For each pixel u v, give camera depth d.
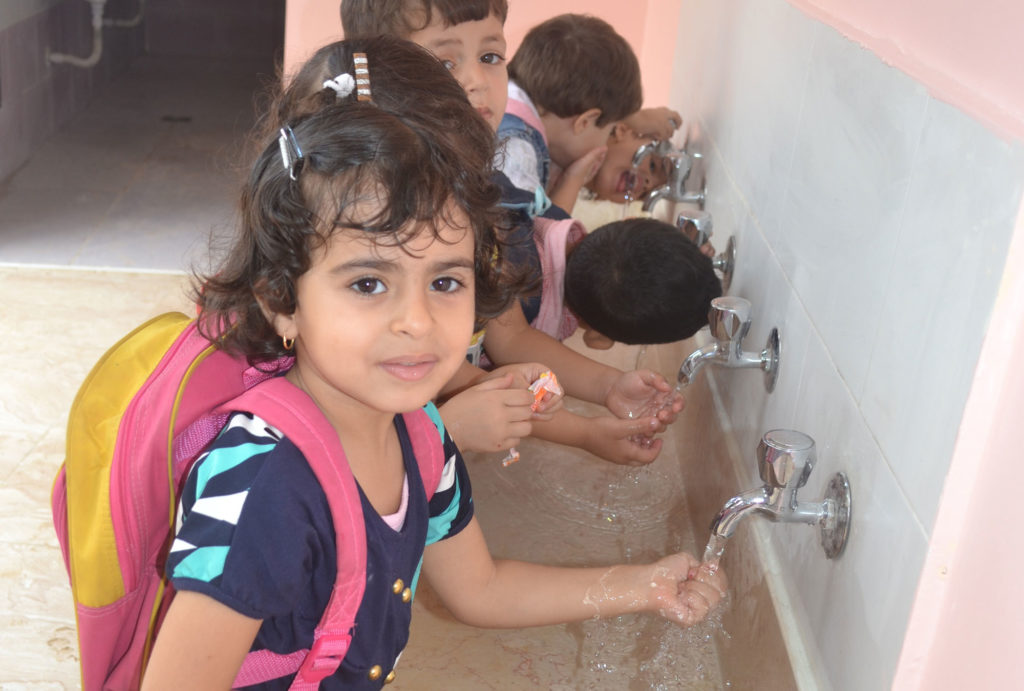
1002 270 0.56
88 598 0.68
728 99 1.45
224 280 0.70
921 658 0.66
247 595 0.63
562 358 1.32
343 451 0.69
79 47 3.70
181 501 0.67
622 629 1.02
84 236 2.65
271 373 0.74
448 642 0.99
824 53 0.95
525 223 1.30
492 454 1.31
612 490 1.28
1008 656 0.55
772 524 1.00
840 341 0.85
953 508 0.62
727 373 1.25
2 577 1.17
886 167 0.76
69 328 1.84
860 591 0.75
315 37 2.06
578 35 1.58
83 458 0.68
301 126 0.65
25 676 1.02
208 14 4.55
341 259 0.64
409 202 0.62
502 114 1.32
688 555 0.93
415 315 0.64
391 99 0.69
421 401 0.67
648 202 1.61
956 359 0.61
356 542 0.68
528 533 1.17
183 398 0.67
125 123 3.63
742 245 1.28
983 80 0.62
